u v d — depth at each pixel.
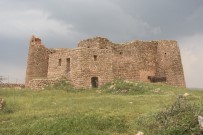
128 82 43.19
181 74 51.91
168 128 19.36
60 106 30.97
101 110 27.20
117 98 34.31
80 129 21.38
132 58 50.16
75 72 43.66
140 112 26.19
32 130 21.66
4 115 27.44
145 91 40.19
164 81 51.47
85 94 39.19
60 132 20.91
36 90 40.75
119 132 21.55
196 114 19.52
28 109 29.94
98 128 22.03
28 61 49.69
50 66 47.91
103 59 45.19
